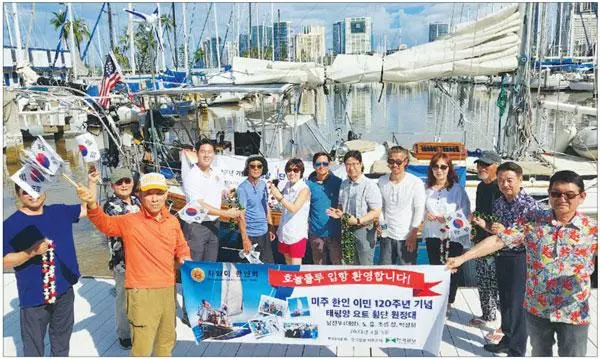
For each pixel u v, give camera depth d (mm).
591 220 2988
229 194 5562
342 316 3836
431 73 7312
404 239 4430
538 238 3080
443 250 4469
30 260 3518
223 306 3941
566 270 3006
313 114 8852
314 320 3873
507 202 3949
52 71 32406
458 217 4137
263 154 7457
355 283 3775
